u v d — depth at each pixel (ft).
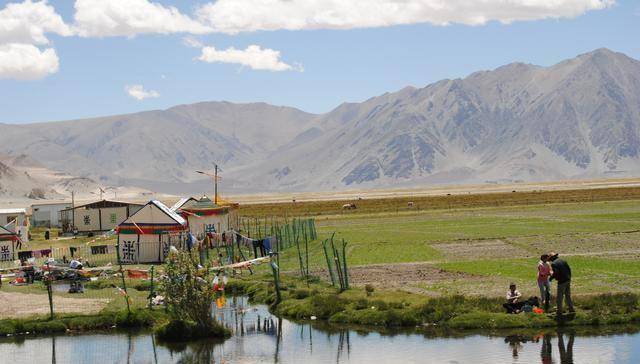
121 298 173.17
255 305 172.14
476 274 193.67
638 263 202.90
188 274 141.79
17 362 127.03
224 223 321.93
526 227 329.72
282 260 234.38
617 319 137.90
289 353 128.77
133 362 126.00
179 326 140.36
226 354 129.70
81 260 251.80
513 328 137.08
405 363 120.37
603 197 577.02
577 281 175.83
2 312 160.56
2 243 277.44
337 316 150.92
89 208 410.52
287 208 623.77
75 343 139.23
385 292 168.45
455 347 127.85
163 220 256.52
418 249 257.55
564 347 125.39
